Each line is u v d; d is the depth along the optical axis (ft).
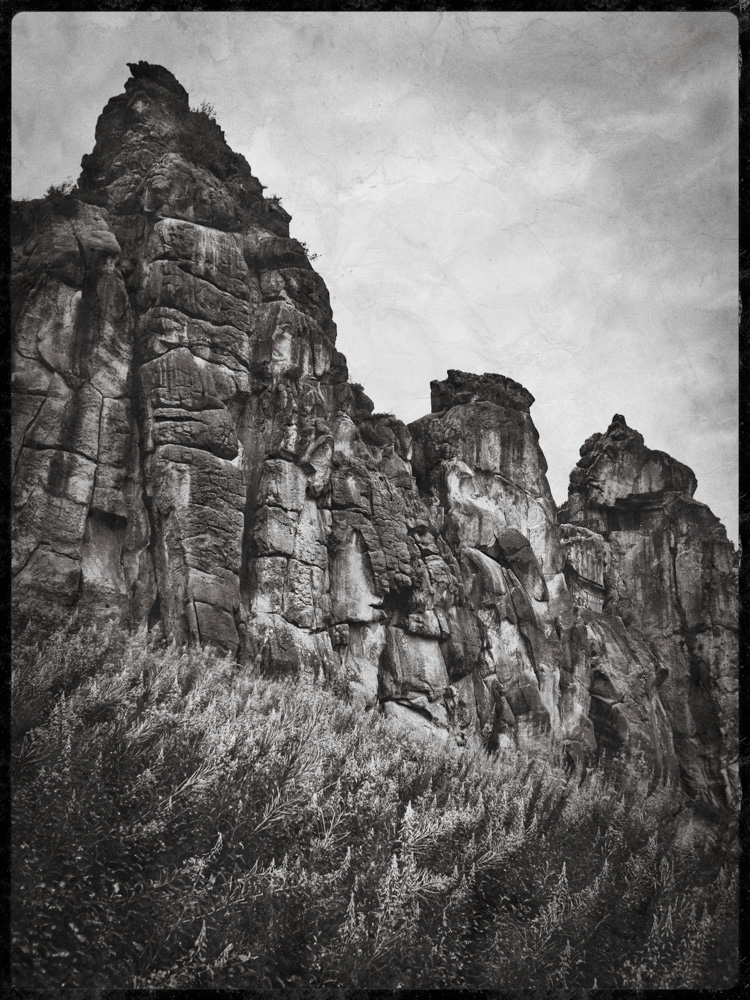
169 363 54.85
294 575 56.75
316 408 61.31
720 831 66.13
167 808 31.30
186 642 50.08
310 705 47.93
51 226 54.34
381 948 31.81
